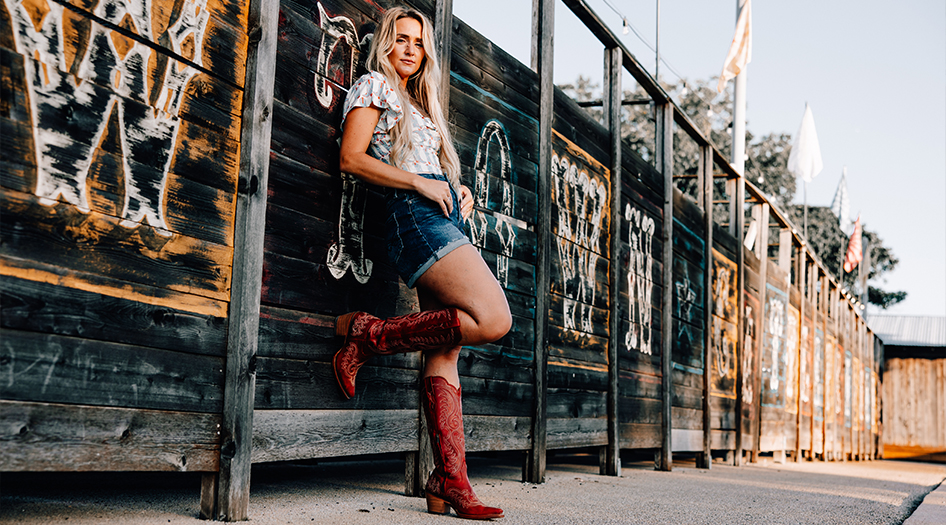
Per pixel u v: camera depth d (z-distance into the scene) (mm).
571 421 4391
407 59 2721
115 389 1883
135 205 1938
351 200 2764
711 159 7168
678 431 6117
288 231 2463
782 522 3004
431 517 2521
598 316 4809
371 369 2812
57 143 1761
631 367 5285
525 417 3850
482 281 2492
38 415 1721
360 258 2803
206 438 2131
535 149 4078
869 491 5000
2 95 1654
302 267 2518
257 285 2244
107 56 1873
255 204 2242
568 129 4527
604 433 4805
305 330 2523
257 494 2873
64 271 1775
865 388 18109
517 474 4438
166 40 2025
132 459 1922
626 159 5379
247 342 2199
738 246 8031
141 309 1950
